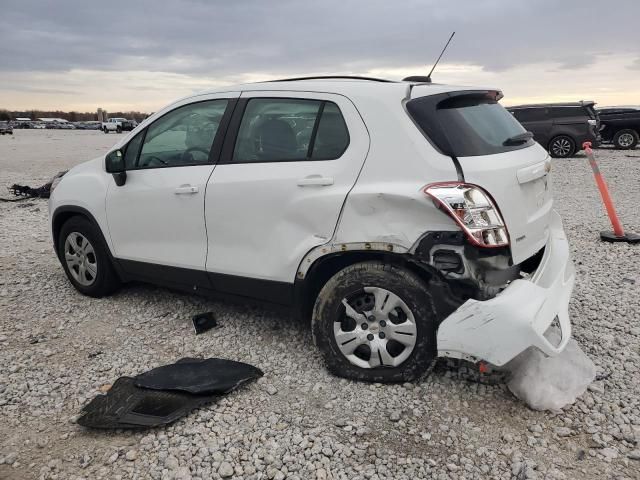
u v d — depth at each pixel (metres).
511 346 2.91
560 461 2.72
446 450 2.82
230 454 2.83
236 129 3.88
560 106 18.36
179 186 4.05
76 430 3.07
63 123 89.69
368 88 3.41
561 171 14.75
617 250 6.44
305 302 3.63
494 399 3.24
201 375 3.52
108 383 3.56
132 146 4.50
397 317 3.31
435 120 3.20
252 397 3.35
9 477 2.70
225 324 4.42
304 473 2.68
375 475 2.65
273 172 3.59
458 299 3.13
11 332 4.36
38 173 16.92
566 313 3.28
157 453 2.86
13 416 3.22
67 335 4.29
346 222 3.29
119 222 4.54
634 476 2.61
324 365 3.68
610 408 3.13
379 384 3.40
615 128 21.52
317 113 3.54
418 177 3.13
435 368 3.56
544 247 3.65
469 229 2.97
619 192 11.02
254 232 3.69
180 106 4.24
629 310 4.52
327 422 3.08
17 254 6.70
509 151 3.35
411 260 3.15
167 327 4.40
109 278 4.89
